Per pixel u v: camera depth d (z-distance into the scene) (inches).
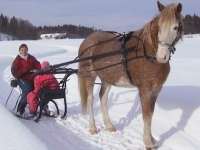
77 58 234.4
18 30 3700.8
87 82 225.5
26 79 240.4
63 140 193.0
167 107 239.5
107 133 213.2
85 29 3245.6
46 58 764.6
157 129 209.8
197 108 226.7
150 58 178.2
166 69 184.1
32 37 3673.7
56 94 235.5
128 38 195.8
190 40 1336.1
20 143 148.1
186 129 205.5
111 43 207.8
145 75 181.9
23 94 238.1
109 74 204.8
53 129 215.2
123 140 200.1
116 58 196.7
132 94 289.6
